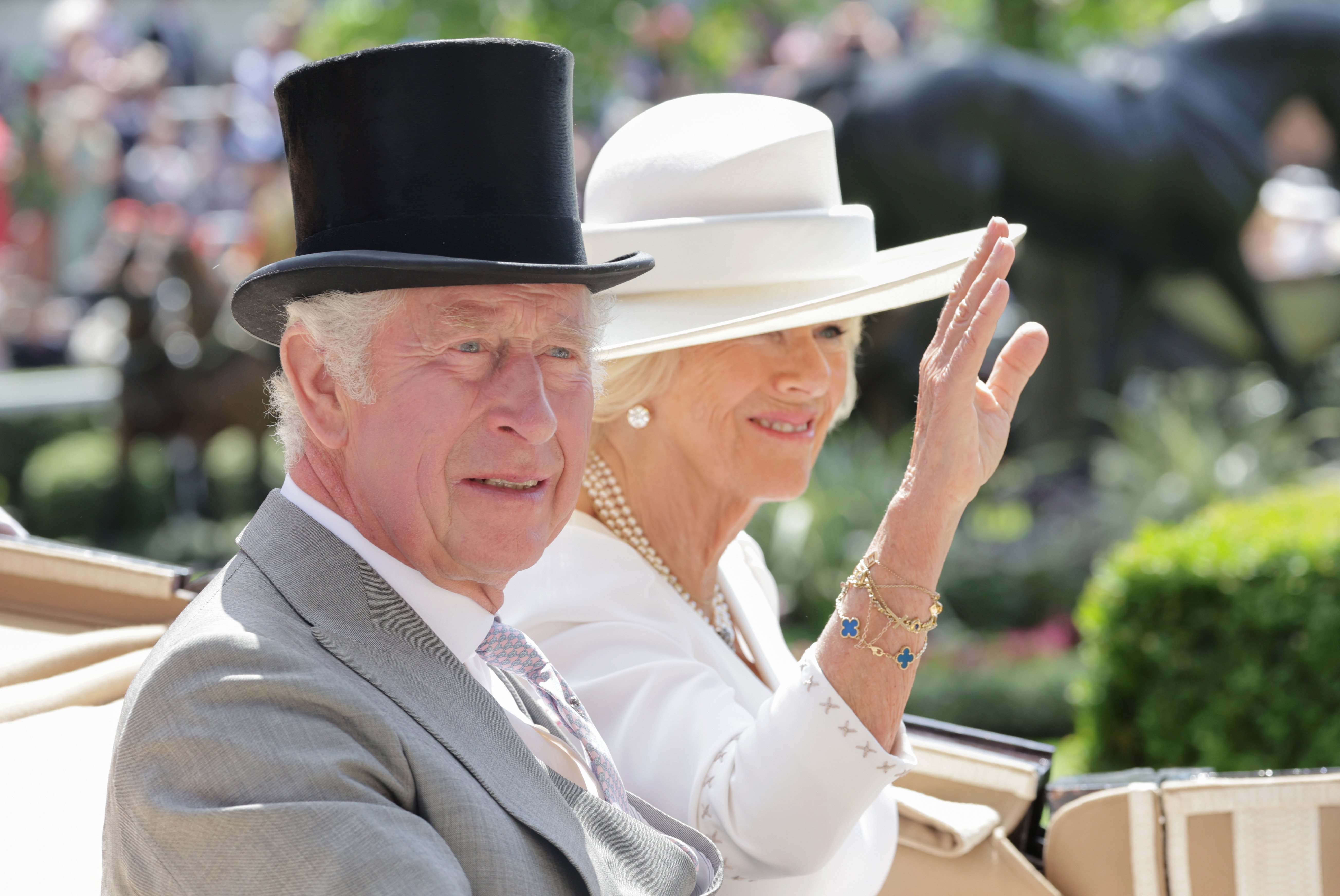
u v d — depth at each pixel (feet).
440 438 12.30
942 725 22.03
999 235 14.03
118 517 79.00
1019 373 14.79
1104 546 62.80
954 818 19.52
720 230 17.66
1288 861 18.85
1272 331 76.95
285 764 10.71
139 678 11.53
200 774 10.61
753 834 14.87
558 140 12.80
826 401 18.44
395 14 76.02
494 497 12.54
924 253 21.62
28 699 16.81
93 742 15.89
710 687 16.53
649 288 17.90
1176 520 64.54
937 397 14.08
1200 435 71.46
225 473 79.61
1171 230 73.97
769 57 90.43
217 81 102.83
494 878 11.43
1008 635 59.06
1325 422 75.25
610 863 12.87
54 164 93.56
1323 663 35.29
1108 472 70.74
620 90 80.28
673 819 14.66
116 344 77.51
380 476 12.45
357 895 10.30
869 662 14.35
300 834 10.40
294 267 11.78
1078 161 69.77
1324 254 86.02
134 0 114.11
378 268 11.64
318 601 12.17
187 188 91.15
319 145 12.41
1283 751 35.96
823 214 18.13
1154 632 37.50
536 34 75.56
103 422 84.58
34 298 92.79
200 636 11.26
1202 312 86.07
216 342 76.07
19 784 14.98
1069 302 75.36
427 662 12.34
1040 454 75.05
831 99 70.33
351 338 12.25
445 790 11.51
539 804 12.15
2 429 81.61
